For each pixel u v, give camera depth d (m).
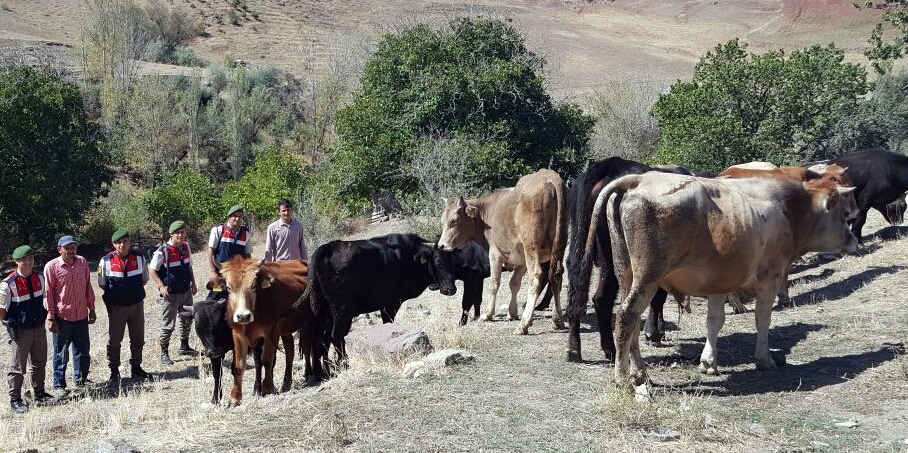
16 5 88.69
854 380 7.60
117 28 61.06
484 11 64.81
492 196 11.62
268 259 11.30
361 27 91.31
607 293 7.91
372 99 29.92
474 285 11.82
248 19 91.31
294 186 36.62
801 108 23.36
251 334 8.89
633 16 98.25
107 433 8.09
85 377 11.47
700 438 6.28
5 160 32.47
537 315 11.76
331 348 9.82
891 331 9.14
